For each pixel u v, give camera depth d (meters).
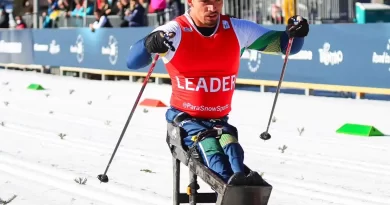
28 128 20.97
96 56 38.50
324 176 14.45
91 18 40.28
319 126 20.94
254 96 29.16
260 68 29.86
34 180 14.26
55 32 41.69
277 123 21.64
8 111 25.08
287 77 28.80
